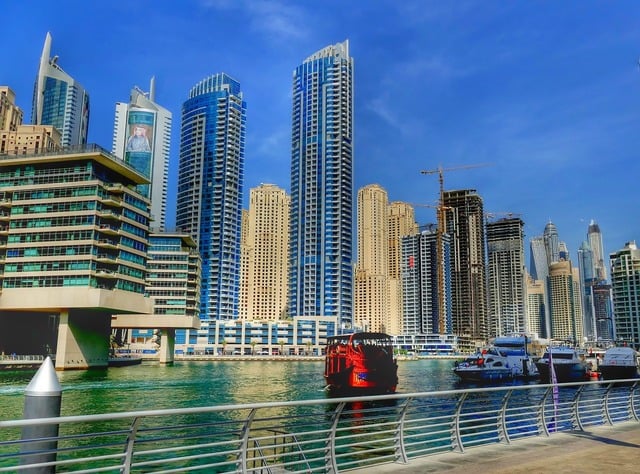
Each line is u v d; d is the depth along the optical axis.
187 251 188.62
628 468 14.03
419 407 15.51
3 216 122.44
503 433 17.92
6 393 74.38
